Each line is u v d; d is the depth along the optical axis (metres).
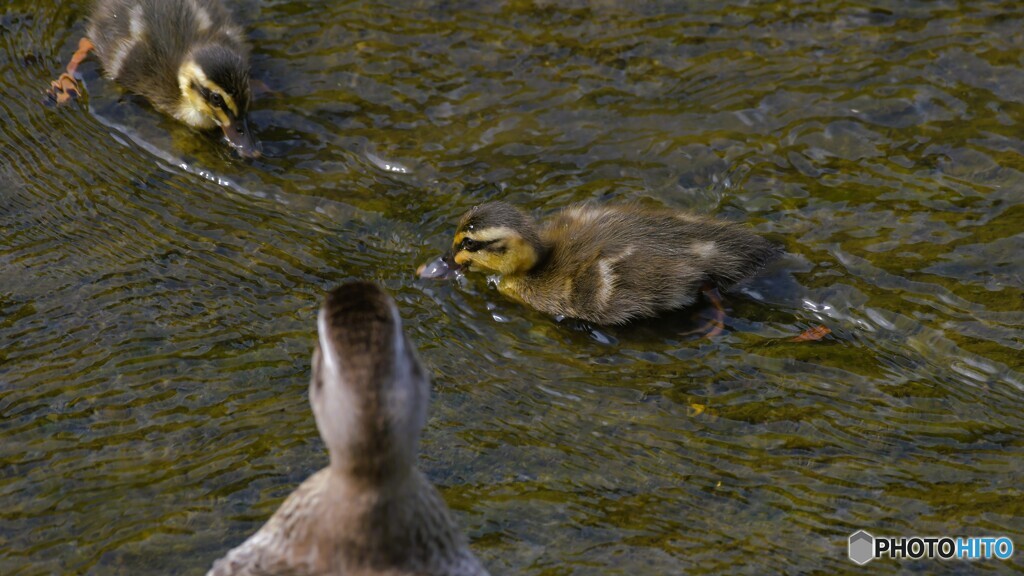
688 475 8.92
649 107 12.55
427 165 11.98
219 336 10.00
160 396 9.38
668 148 12.15
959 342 10.08
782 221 11.31
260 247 11.01
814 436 9.27
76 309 10.19
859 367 9.93
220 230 11.18
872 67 12.86
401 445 5.89
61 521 8.34
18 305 10.18
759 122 12.34
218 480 8.68
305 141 12.20
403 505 6.11
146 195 11.55
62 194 11.50
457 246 11.03
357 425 5.76
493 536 8.33
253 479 8.70
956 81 12.64
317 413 6.07
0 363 9.59
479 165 12.01
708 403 9.62
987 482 8.84
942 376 9.80
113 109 12.58
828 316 10.45
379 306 5.94
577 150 12.16
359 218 11.43
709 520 8.53
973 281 10.62
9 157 11.90
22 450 8.85
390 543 6.11
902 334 10.20
